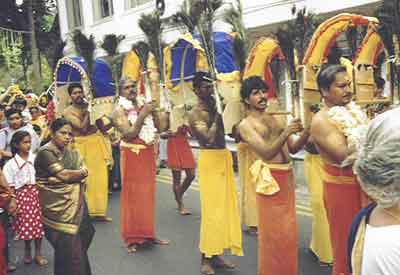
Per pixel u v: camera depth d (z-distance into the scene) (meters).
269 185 3.97
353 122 3.44
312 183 4.88
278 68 4.75
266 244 4.07
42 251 5.95
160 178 9.80
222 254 5.19
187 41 4.85
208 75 4.68
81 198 4.22
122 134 5.69
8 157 6.59
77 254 4.16
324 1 8.51
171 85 5.40
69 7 19.56
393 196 1.72
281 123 4.19
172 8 8.60
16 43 20.98
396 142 1.72
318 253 4.94
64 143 4.19
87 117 6.94
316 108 4.08
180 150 6.99
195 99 5.26
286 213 4.03
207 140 4.62
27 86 19.64
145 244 5.88
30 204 5.32
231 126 4.62
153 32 5.66
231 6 5.14
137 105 5.92
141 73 6.01
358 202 3.51
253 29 10.04
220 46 4.74
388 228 1.74
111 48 6.84
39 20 23.12
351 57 4.97
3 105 7.86
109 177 8.95
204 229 4.77
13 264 5.54
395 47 3.93
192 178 7.11
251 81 4.07
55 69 7.25
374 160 1.74
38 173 4.16
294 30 4.43
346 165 3.30
